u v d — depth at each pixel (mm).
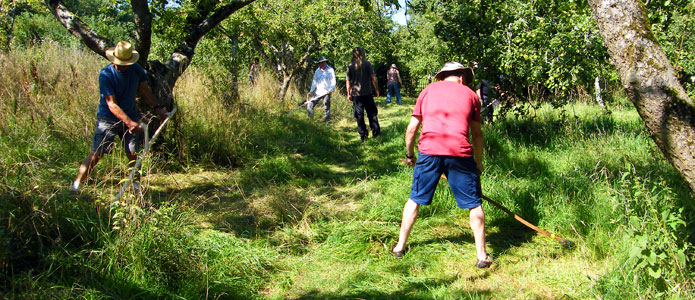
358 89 9211
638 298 3072
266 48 15141
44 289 2869
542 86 8953
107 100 4734
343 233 4434
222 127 7207
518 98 8383
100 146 4832
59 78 7609
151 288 3195
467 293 3467
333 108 13828
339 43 15867
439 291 3506
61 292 2887
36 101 6707
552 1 7570
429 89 4113
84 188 4273
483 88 8828
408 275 3809
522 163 6426
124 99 4969
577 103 11500
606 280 3445
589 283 3480
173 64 6465
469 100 3992
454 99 3979
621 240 3857
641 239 3035
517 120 8461
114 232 3527
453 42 8000
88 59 8984
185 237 3646
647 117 2902
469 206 3934
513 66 7871
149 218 3494
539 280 3660
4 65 7383
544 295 3445
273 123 9602
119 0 6129
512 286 3576
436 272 3848
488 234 4578
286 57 14547
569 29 7535
